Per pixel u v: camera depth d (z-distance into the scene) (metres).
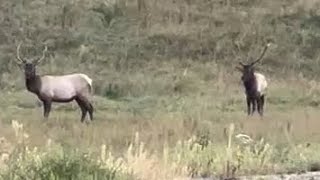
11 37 101.81
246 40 105.81
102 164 26.77
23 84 86.31
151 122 55.88
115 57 98.56
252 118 66.44
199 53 101.88
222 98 84.00
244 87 83.75
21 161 26.66
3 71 91.38
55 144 35.84
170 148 39.66
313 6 116.38
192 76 93.31
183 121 53.34
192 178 33.91
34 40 101.62
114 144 42.31
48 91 67.38
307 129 53.16
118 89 86.75
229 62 100.06
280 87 89.94
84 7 111.69
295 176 36.12
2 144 33.31
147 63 97.81
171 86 88.69
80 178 24.77
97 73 93.50
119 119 63.16
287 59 101.88
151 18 110.12
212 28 108.69
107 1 113.19
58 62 95.81
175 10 112.56
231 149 37.34
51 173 24.34
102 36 104.62
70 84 67.75
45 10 110.06
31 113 70.44
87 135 46.12
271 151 39.12
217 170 35.09
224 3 116.62
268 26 110.12
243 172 36.00
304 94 87.44
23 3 111.56
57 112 73.62
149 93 86.75
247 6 116.75
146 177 29.11
